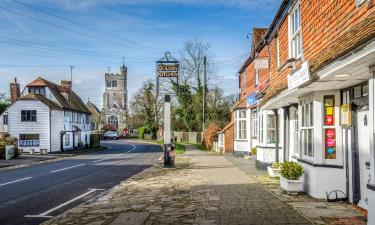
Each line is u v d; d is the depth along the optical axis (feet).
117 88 363.56
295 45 43.88
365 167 28.50
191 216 27.94
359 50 18.04
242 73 102.37
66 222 27.58
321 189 32.45
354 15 25.63
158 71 72.69
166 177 53.42
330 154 32.30
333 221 25.22
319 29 33.55
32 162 98.22
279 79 51.52
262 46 67.92
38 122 144.97
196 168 66.23
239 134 97.09
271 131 58.95
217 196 36.01
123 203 34.27
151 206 32.42
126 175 60.08
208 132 136.56
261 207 30.22
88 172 65.82
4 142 109.29
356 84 28.43
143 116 265.75
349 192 31.07
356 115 29.78
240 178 49.85
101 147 184.55
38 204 35.96
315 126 32.55
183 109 195.42
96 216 29.19
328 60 21.88
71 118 172.45
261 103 55.21
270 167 51.34
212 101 187.52
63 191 43.91
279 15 48.80
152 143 218.18
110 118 354.95
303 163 36.40
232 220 26.22
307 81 26.13
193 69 179.52
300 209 29.04
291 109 48.21
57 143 152.25
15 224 28.17
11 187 47.80
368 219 21.86
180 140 209.87
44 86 162.91
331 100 32.17
